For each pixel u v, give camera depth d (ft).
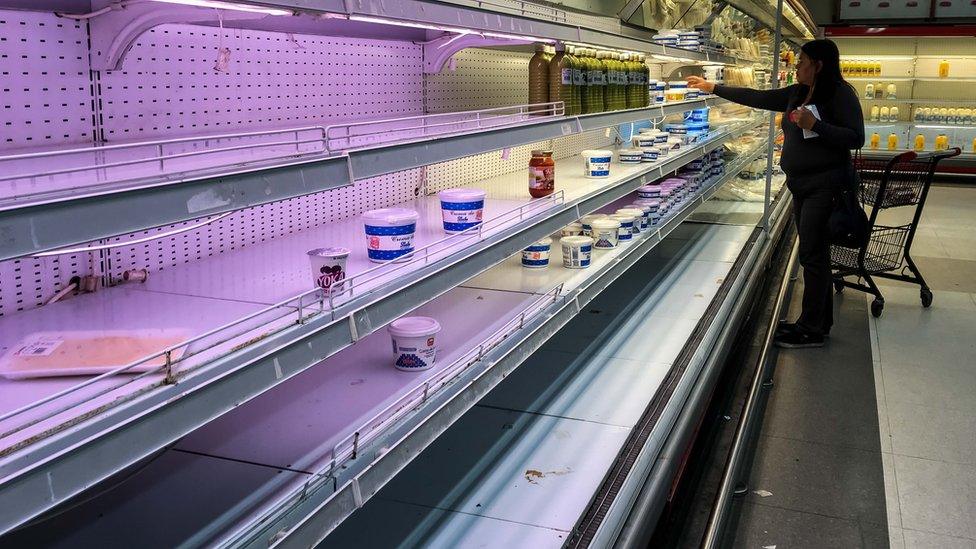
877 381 13.67
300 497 4.25
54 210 2.70
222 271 5.79
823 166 14.33
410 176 9.37
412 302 5.25
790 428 11.87
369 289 4.96
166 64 5.94
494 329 7.29
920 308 18.04
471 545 6.06
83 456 2.85
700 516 9.21
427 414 5.35
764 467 10.69
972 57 39.06
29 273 4.81
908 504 9.73
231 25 6.54
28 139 4.93
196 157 4.45
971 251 23.59
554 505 6.64
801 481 10.30
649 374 9.62
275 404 5.77
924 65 40.01
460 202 6.88
